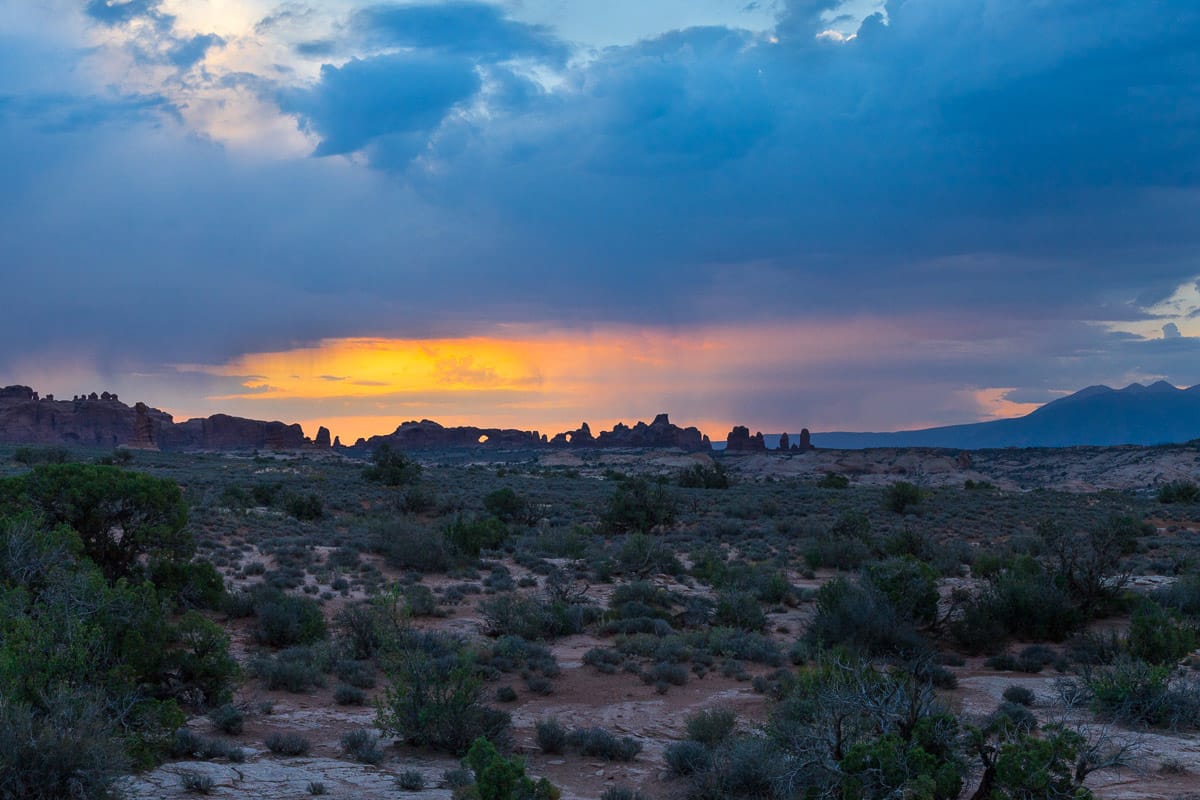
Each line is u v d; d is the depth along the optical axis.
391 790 10.90
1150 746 12.88
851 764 8.20
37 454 84.69
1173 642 18.64
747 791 10.71
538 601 24.83
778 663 19.84
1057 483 132.12
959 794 8.43
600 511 55.31
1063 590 24.64
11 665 10.65
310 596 26.75
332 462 125.38
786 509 66.00
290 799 10.32
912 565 22.81
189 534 23.47
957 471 142.50
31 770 8.78
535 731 14.67
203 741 12.46
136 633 13.79
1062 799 7.99
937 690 16.83
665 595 27.08
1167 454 135.75
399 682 13.91
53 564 15.87
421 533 34.41
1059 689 15.19
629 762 13.10
